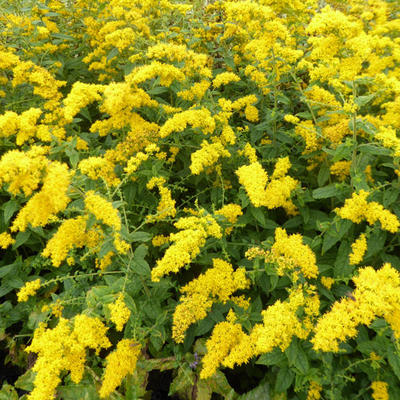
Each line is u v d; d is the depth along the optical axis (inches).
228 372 20.1
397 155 18.1
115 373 16.2
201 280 18.7
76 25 35.7
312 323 17.0
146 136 22.5
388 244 21.4
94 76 34.6
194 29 29.6
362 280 15.6
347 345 17.2
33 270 23.5
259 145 25.6
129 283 18.2
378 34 28.5
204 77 24.9
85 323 15.8
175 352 18.9
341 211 18.6
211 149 21.2
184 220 18.4
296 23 27.2
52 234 21.7
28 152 15.8
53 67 30.4
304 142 23.6
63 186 15.7
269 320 15.8
